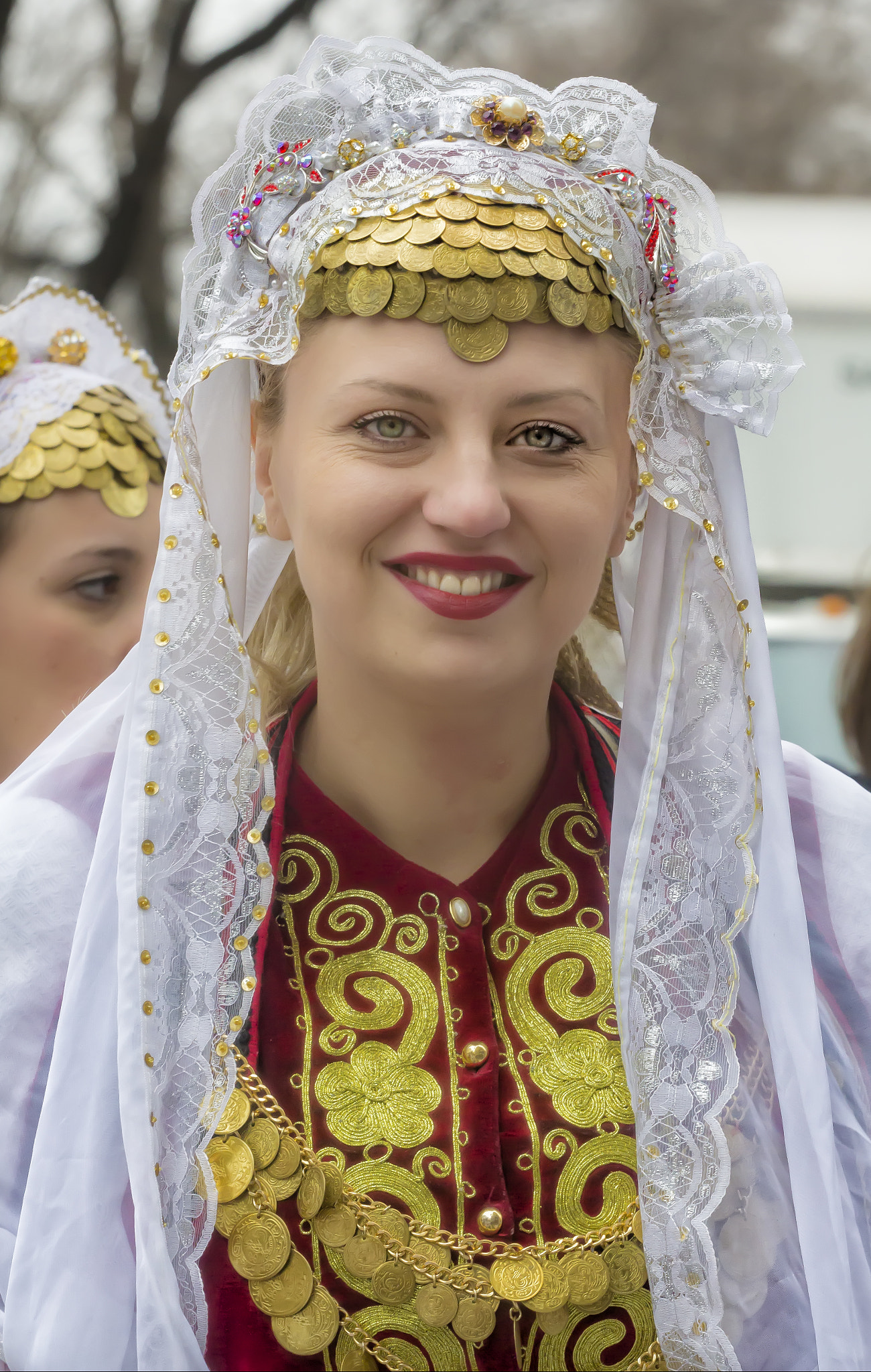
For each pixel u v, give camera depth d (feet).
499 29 50.39
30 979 7.43
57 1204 6.78
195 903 6.89
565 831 7.73
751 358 7.30
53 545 11.02
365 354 6.61
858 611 12.55
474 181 6.69
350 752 7.57
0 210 41.70
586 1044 7.23
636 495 7.71
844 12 57.77
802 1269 7.08
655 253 7.18
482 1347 6.73
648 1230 6.73
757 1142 7.23
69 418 11.18
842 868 7.97
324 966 7.30
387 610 6.81
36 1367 6.59
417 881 7.47
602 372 6.89
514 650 6.85
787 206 28.66
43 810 7.84
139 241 41.86
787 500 27.61
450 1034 7.15
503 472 6.66
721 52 57.62
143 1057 6.64
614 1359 6.82
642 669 7.56
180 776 6.93
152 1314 6.39
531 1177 6.93
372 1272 6.72
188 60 38.11
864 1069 7.70
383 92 7.07
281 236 6.94
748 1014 7.50
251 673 7.08
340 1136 6.90
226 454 7.48
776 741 7.29
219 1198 6.80
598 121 7.28
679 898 7.18
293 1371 6.68
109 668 11.24
